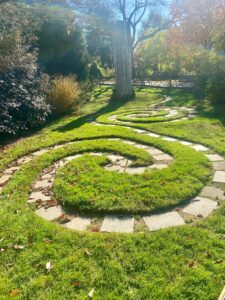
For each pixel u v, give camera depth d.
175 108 10.91
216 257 2.57
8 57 7.50
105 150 5.78
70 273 2.47
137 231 3.06
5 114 7.43
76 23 15.93
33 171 4.86
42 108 8.97
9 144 7.08
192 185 3.94
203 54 16.22
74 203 3.64
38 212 3.57
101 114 10.43
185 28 22.23
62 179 4.39
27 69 8.55
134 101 13.84
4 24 7.84
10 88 7.84
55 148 6.31
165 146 5.78
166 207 3.47
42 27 13.12
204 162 4.77
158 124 7.99
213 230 2.98
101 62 37.50
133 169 4.75
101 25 16.45
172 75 23.92
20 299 2.24
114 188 3.95
